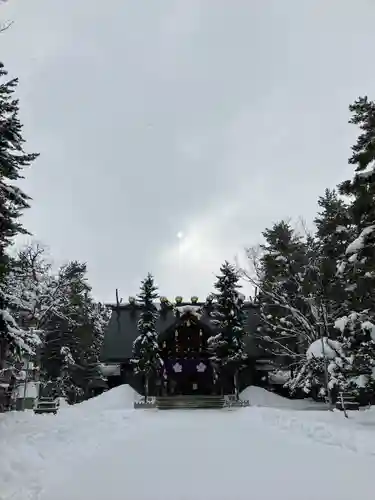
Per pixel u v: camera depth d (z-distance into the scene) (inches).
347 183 769.6
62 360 1510.8
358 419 690.8
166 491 271.0
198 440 520.7
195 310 1796.3
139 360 1576.0
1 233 743.7
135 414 970.7
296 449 437.7
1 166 734.5
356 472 323.3
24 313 1341.0
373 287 735.7
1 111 728.3
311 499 252.2
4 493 255.8
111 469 339.6
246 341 1772.9
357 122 797.2
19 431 488.7
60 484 286.8
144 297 1688.0
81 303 1643.7
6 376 1016.9
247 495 261.6
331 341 1034.1
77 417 747.4
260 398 1519.4
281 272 1430.9
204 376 1804.9
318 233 1347.2
